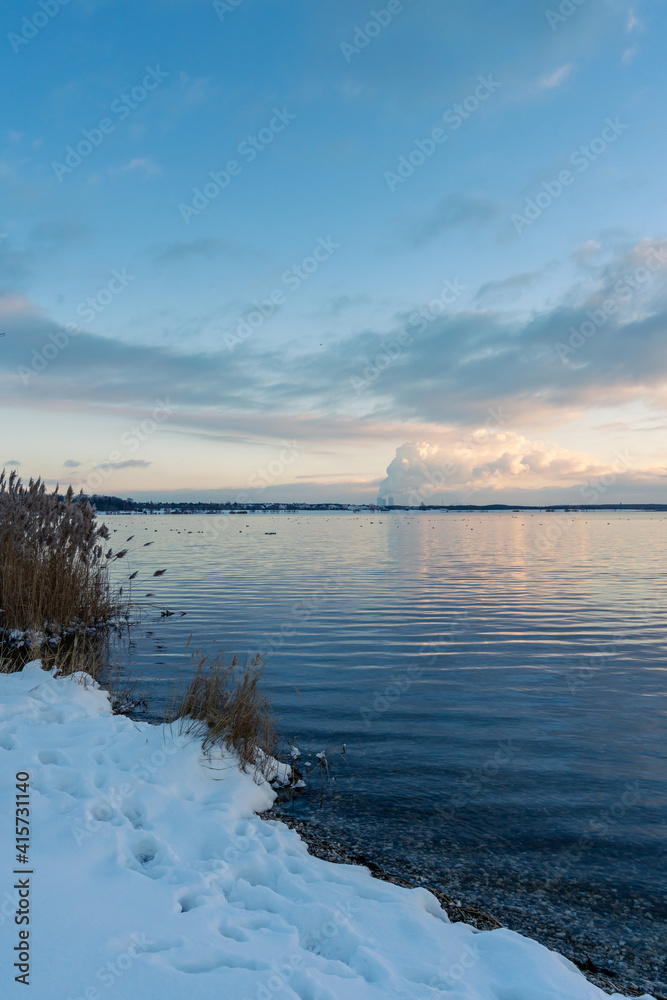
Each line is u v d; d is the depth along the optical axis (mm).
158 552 38750
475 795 5883
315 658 11266
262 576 24984
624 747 7168
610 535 64250
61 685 7367
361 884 4027
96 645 11531
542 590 21078
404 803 5699
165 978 2609
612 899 4285
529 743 7273
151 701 8266
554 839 5098
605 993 3029
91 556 12898
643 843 5043
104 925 2955
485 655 11688
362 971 2951
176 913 3176
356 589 21047
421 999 2680
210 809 4836
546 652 12008
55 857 3529
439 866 4648
